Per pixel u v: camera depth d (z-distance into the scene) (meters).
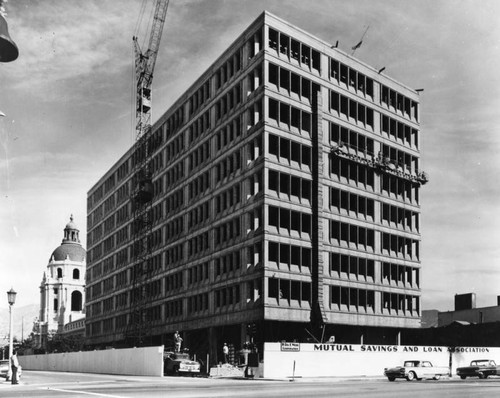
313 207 57.81
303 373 47.22
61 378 40.19
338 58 62.62
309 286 56.53
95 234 118.06
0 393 22.12
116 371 54.34
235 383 32.81
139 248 89.00
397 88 69.81
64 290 193.62
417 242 70.12
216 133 64.19
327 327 58.06
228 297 59.09
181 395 19.81
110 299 105.25
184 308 69.31
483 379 41.09
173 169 76.75
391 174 66.62
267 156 54.38
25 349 149.00
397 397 18.52
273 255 54.56
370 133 64.94
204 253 65.12
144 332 82.75
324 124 59.75
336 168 60.53
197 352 66.75
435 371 40.47
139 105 105.50
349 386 28.33
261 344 54.28
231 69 62.12
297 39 58.44
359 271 61.81
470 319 83.12
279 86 56.12
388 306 64.19
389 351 53.00
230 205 60.28
